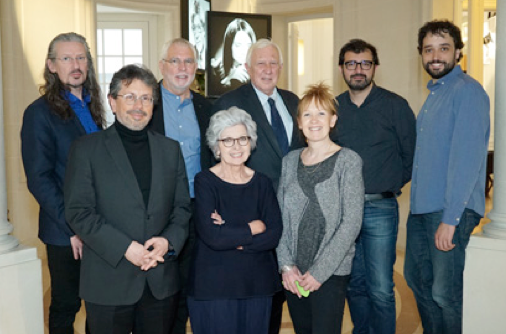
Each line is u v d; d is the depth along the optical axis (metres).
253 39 5.86
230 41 5.73
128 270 2.25
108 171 2.25
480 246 2.66
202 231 2.40
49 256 2.74
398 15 5.55
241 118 2.48
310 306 2.49
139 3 6.38
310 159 2.55
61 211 2.59
